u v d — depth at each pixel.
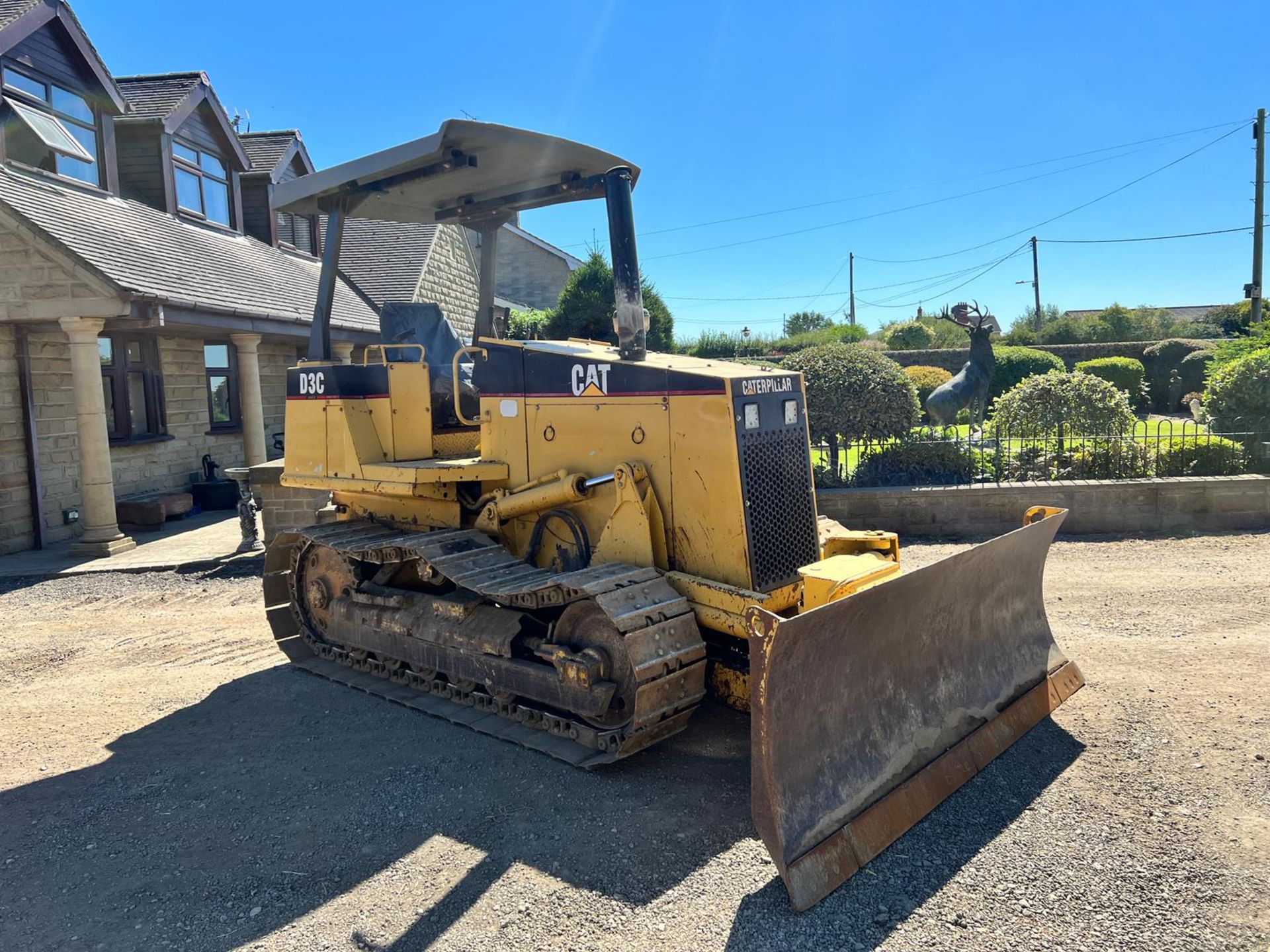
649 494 4.48
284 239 17.72
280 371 17.03
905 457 10.28
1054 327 38.44
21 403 10.99
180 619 7.74
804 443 4.59
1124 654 5.65
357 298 17.42
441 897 3.32
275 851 3.71
